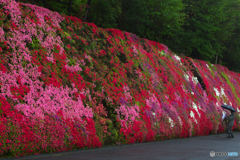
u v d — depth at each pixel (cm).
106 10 1783
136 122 1049
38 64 809
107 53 1223
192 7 2566
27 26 853
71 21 1151
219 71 2711
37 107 707
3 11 803
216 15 2534
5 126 587
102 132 878
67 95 841
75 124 786
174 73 1722
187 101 1664
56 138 695
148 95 1283
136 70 1330
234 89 2775
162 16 1870
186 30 2536
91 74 1022
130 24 1978
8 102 643
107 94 1022
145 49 1623
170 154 740
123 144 944
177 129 1354
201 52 2509
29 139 626
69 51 1002
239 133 2086
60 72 884
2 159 552
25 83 740
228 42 3403
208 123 1789
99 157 632
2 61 702
